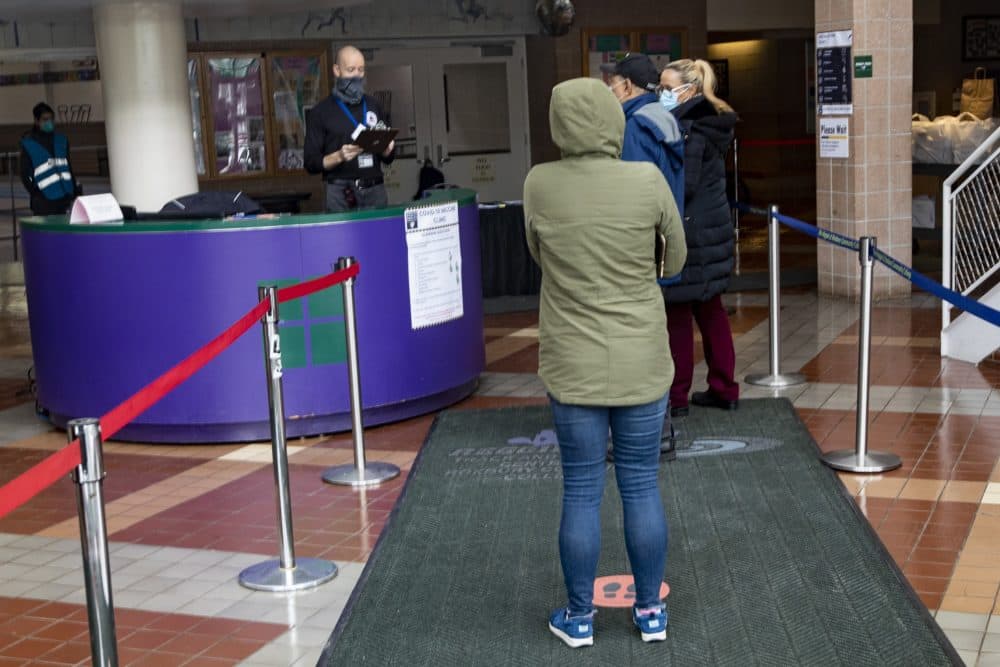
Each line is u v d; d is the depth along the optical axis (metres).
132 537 5.35
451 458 6.15
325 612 4.41
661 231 3.87
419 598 4.41
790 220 7.31
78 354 6.91
